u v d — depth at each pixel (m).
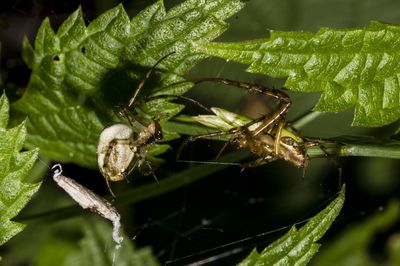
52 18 0.26
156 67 0.22
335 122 0.27
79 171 0.26
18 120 0.23
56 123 0.23
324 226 0.21
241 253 0.27
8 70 0.25
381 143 0.22
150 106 0.22
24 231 0.26
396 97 0.21
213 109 0.22
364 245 0.25
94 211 0.22
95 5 0.25
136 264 0.25
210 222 0.27
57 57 0.23
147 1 0.25
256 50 0.20
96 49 0.23
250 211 0.28
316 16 0.27
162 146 0.23
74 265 0.25
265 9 0.27
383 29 0.21
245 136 0.22
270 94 0.22
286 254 0.21
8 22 0.26
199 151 0.26
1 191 0.21
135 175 0.26
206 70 0.27
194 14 0.22
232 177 0.28
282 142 0.22
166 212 0.27
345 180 0.27
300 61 0.21
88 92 0.23
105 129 0.22
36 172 0.25
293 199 0.28
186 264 0.27
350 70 0.21
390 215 0.25
